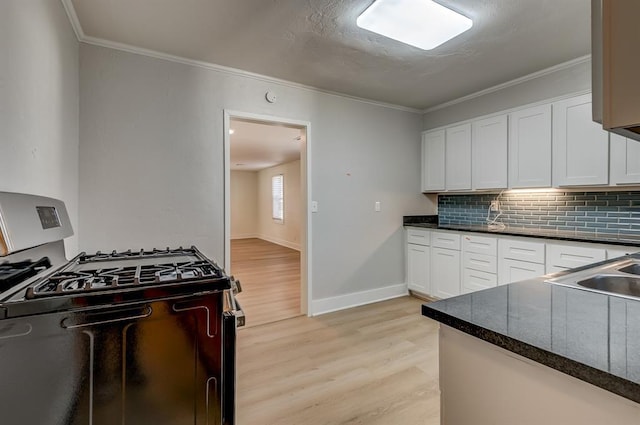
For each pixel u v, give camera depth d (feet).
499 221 12.16
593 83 2.31
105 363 3.52
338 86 11.13
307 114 11.18
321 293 11.61
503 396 2.74
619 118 2.03
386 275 13.14
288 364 7.90
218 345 4.09
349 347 8.79
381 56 8.87
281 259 22.62
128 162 8.41
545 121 9.67
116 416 3.59
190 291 3.92
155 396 3.78
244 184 36.17
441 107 13.19
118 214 8.31
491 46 8.32
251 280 16.40
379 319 10.84
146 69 8.61
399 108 13.34
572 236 8.84
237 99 9.86
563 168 9.27
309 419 5.93
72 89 7.30
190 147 9.18
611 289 4.46
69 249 7.04
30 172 4.81
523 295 3.57
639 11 1.96
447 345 3.20
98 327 3.48
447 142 12.76
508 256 9.91
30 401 3.22
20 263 4.01
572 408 2.32
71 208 7.25
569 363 2.17
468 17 7.00
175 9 6.79
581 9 6.75
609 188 8.89
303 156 11.41
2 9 3.92
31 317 3.18
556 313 3.01
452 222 13.91
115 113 8.25
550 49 8.51
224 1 6.54
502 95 11.07
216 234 9.53
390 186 13.19
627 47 2.00
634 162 8.00
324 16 7.02
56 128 6.10
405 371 7.55
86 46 7.92
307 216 11.31
